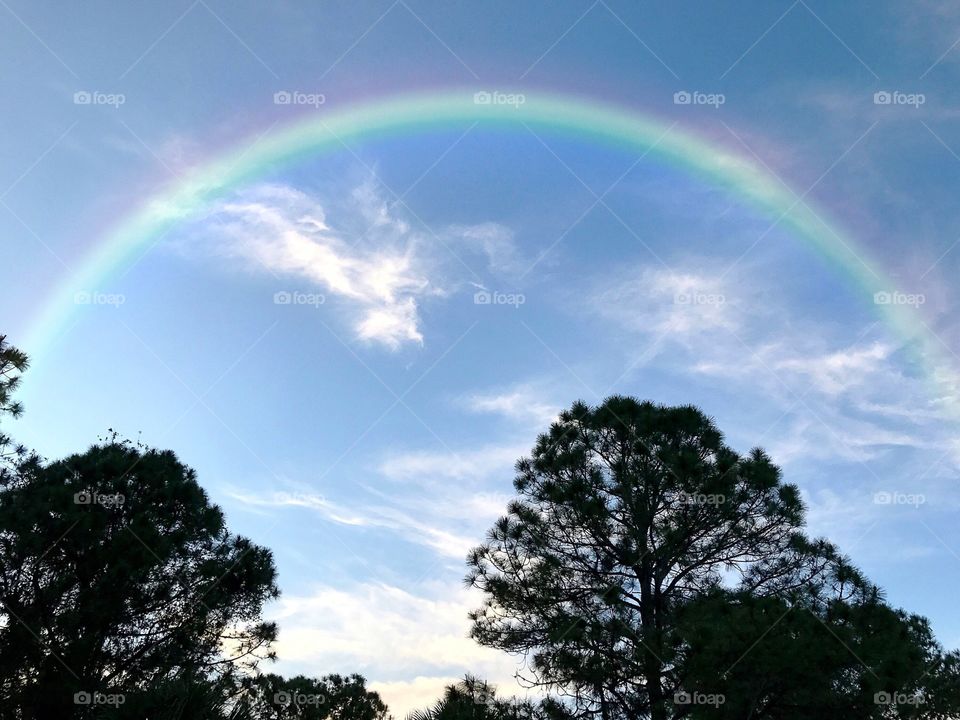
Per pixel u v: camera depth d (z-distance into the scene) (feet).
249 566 59.31
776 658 37.81
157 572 54.44
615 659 47.09
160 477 60.08
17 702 48.26
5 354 42.24
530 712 46.03
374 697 84.48
